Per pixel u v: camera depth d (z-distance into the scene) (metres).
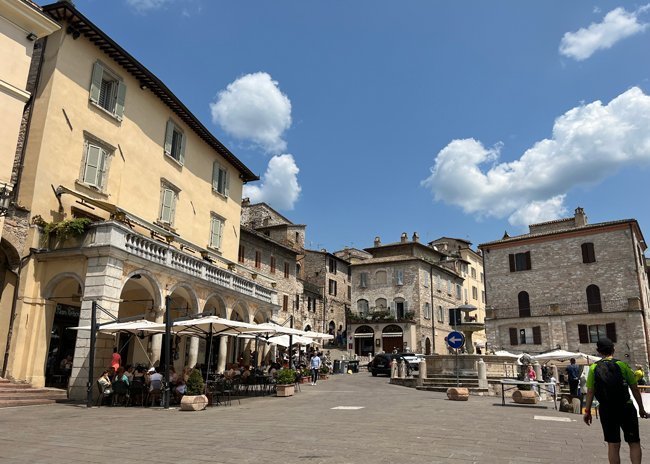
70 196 18.81
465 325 29.12
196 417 12.43
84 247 16.69
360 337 54.84
